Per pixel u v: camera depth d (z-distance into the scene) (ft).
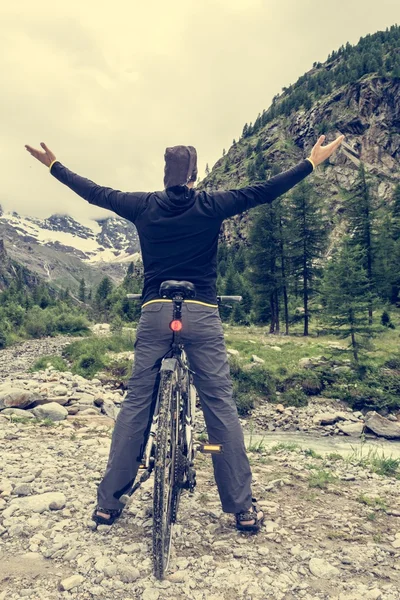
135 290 330.34
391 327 127.44
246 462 9.75
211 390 9.50
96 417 27.76
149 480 12.89
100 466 14.75
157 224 9.11
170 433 8.18
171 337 9.14
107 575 7.84
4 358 81.20
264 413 53.31
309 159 9.41
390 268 168.25
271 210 148.36
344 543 9.48
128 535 9.41
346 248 81.35
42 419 25.61
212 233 9.29
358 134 622.95
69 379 51.78
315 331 152.05
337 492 13.11
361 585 7.79
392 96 630.74
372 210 154.10
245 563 8.43
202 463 15.90
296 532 9.95
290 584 7.74
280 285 144.15
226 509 9.66
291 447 23.66
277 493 12.82
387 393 57.88
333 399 57.88
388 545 9.45
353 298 74.95
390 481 15.97
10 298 330.75
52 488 12.24
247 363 66.08
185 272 9.25
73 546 8.84
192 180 9.62
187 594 7.37
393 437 44.96
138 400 9.41
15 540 9.18
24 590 7.35
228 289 249.55
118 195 9.68
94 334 155.74
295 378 60.75
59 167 10.19
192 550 8.93
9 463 14.90
